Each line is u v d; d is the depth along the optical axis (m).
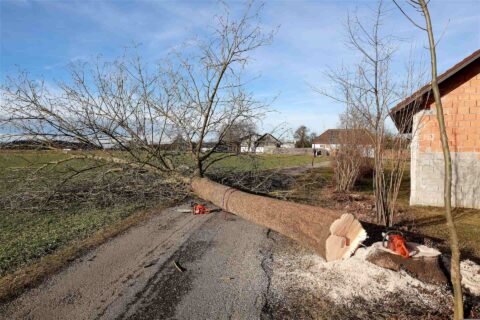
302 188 11.20
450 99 8.59
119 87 8.36
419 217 7.55
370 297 3.50
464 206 8.57
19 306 3.50
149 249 5.24
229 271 4.36
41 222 6.91
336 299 3.51
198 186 8.41
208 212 7.79
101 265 4.58
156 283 4.02
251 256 4.91
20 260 4.80
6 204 8.05
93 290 3.85
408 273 3.80
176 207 8.46
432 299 3.40
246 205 6.17
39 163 8.38
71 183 8.67
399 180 6.22
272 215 5.39
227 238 5.82
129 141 8.62
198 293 3.75
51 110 8.07
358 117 9.21
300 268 4.37
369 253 4.06
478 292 3.47
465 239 5.85
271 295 3.68
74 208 8.19
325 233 4.28
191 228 6.47
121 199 8.88
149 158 8.89
